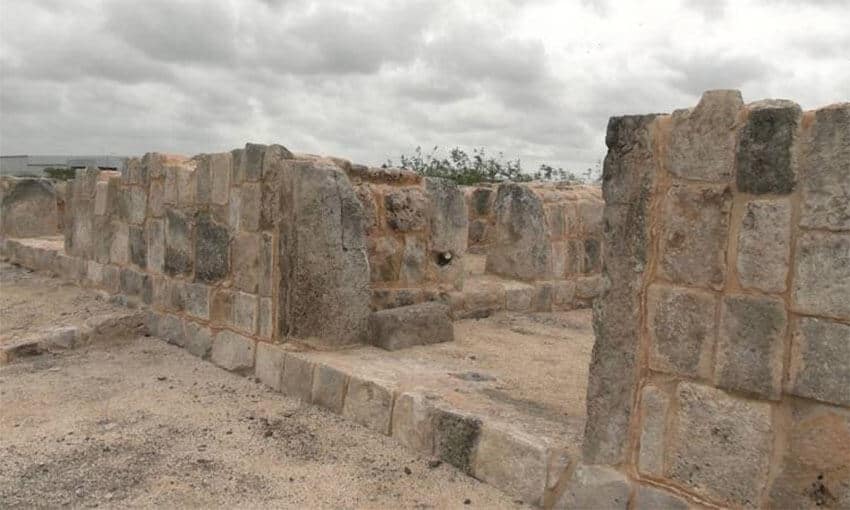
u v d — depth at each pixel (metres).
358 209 5.66
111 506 3.57
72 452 4.21
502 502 3.59
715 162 2.94
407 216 6.88
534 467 3.55
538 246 8.56
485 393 4.53
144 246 7.45
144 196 7.41
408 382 4.66
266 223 5.66
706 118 2.97
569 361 5.79
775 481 2.78
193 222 6.58
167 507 3.57
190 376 5.87
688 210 3.03
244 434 4.54
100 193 8.39
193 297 6.59
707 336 2.96
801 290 2.71
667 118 3.10
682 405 3.04
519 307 8.22
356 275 5.67
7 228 11.45
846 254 2.59
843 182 2.59
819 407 2.68
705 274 2.97
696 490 3.00
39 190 11.77
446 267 7.38
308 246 5.43
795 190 2.73
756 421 2.82
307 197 5.39
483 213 11.53
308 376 5.15
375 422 4.55
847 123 2.58
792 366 2.73
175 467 4.03
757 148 2.82
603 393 3.29
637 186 3.18
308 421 4.76
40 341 6.41
